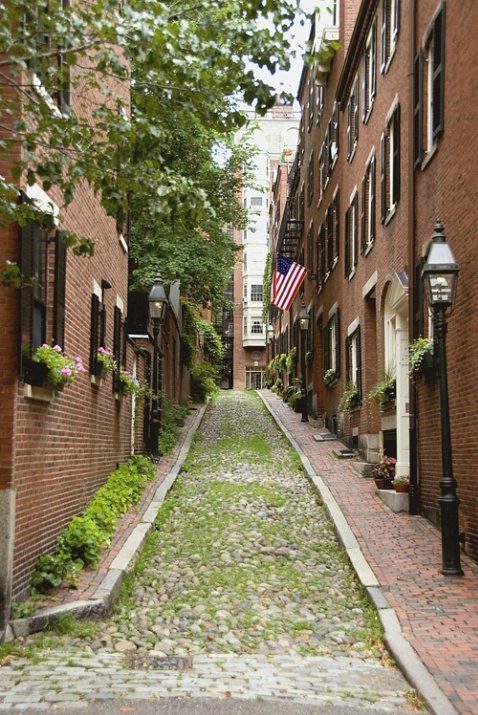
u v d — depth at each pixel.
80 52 5.26
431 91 11.86
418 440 12.30
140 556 9.79
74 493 9.71
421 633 6.80
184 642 6.88
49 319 8.28
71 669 5.84
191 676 5.80
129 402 15.93
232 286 74.56
